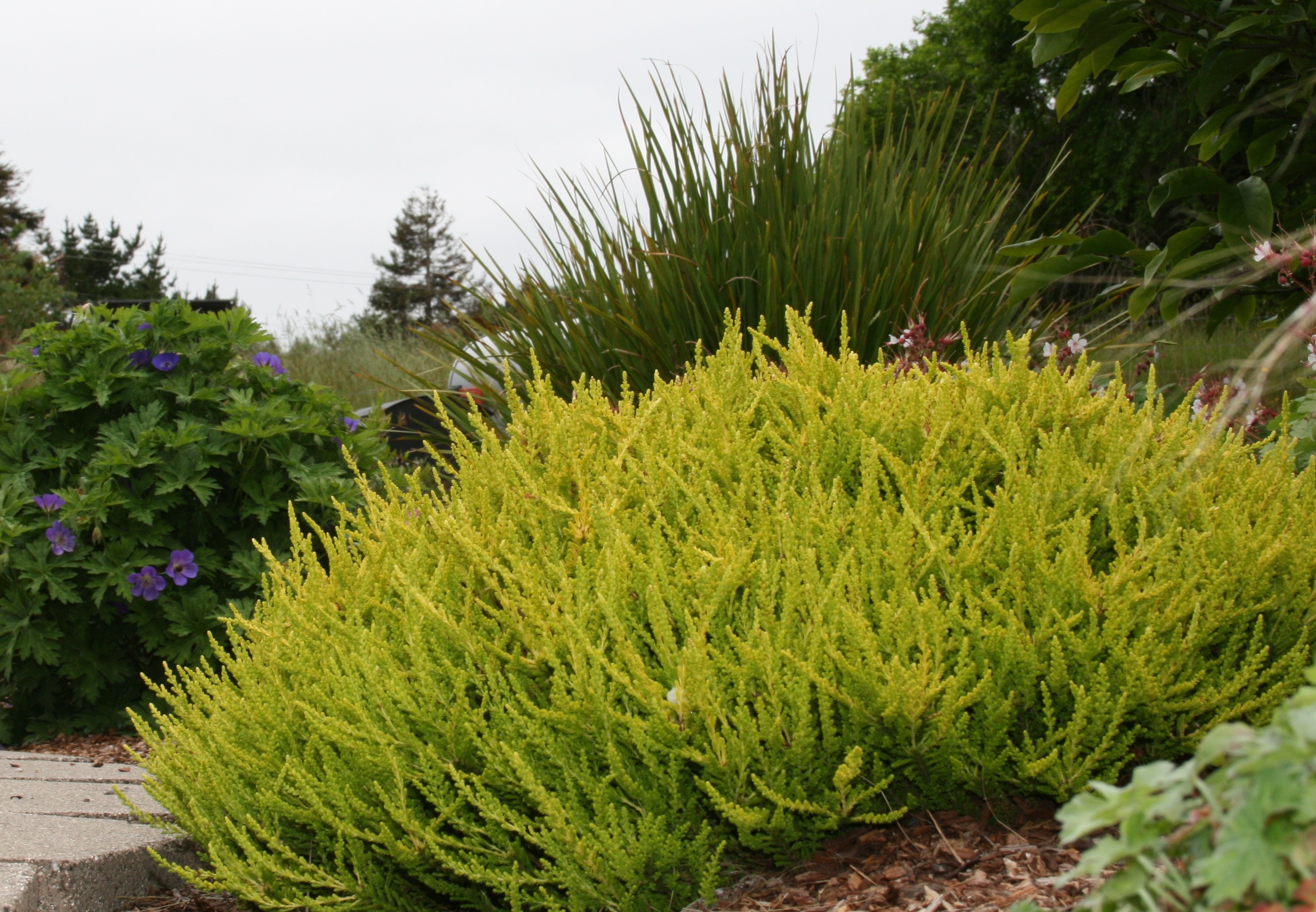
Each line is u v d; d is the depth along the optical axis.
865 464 1.91
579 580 1.75
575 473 2.00
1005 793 1.78
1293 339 1.17
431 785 1.63
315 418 4.01
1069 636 1.62
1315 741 0.78
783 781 1.59
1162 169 9.12
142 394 3.88
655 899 1.66
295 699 1.82
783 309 3.66
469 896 1.73
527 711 1.66
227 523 3.91
